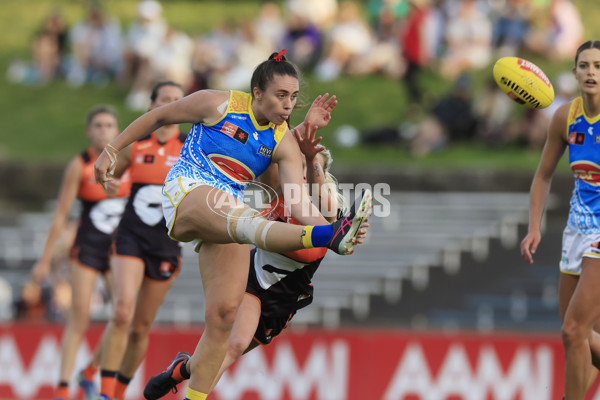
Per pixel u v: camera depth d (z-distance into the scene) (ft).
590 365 61.87
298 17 213.25
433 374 109.81
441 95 193.67
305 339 111.04
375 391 109.91
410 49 192.75
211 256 56.70
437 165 176.35
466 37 204.33
